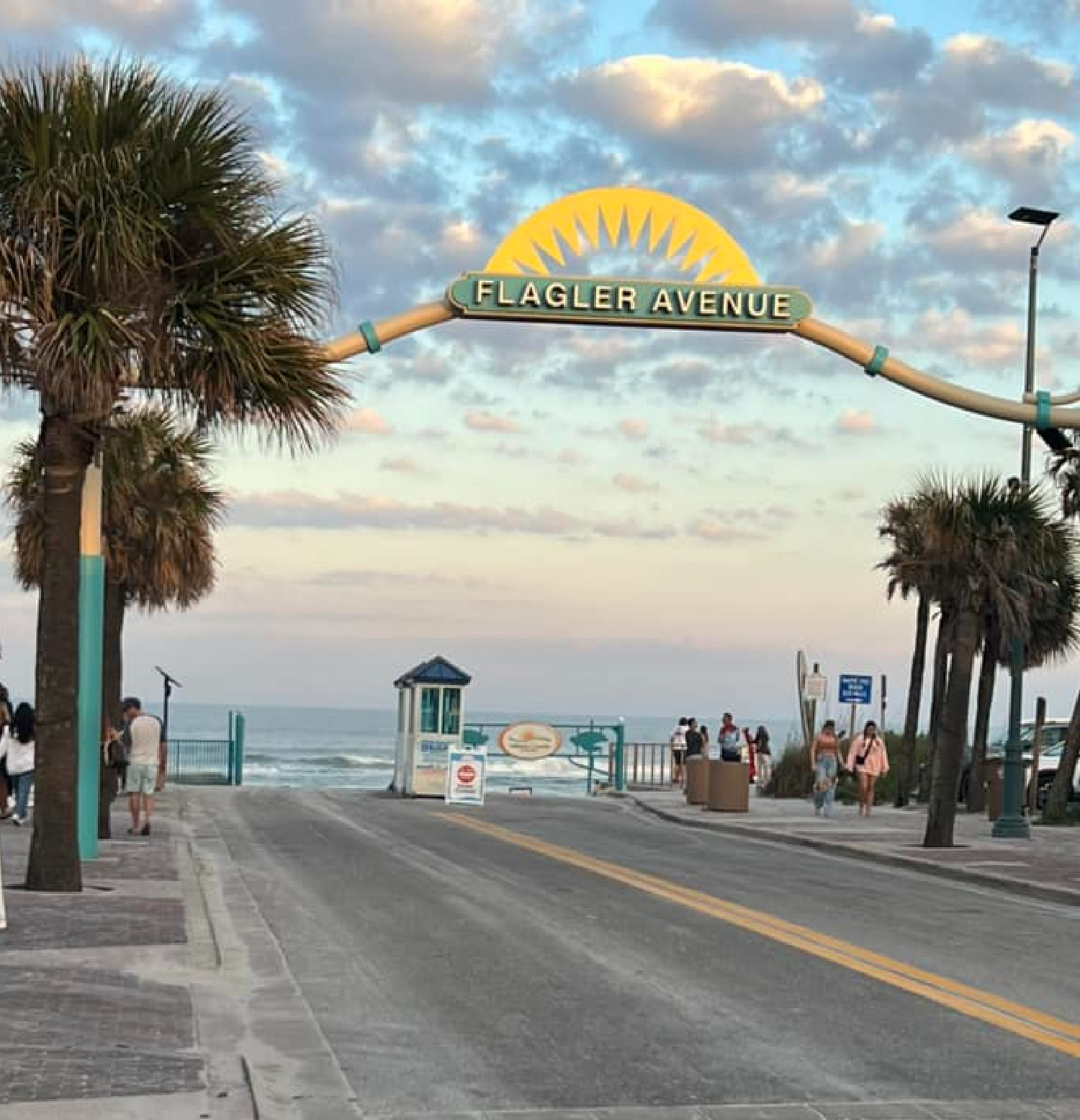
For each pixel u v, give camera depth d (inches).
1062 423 987.9
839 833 1150.3
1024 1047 388.8
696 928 597.9
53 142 594.6
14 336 608.4
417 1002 441.4
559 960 515.8
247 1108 314.2
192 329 621.0
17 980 436.1
